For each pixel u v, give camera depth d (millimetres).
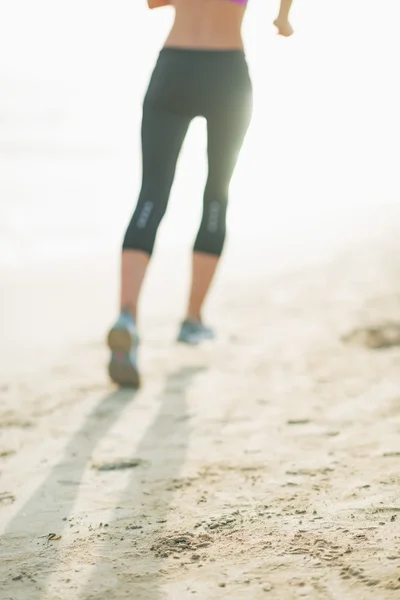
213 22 4527
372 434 3363
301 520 2441
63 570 2238
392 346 5246
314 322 5980
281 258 9781
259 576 2068
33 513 2777
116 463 3293
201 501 2738
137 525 2559
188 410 4055
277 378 4562
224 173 4961
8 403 4410
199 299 5445
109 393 4520
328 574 2031
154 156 4602
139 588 2078
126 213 19266
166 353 5461
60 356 5734
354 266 7809
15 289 9352
